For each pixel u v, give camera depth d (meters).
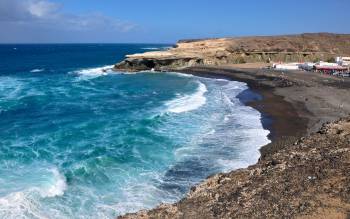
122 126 31.06
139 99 45.59
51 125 31.92
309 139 21.19
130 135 28.27
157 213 14.70
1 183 19.22
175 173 21.23
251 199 14.84
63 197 17.95
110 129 30.20
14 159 22.95
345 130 21.66
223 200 15.13
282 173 16.80
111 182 19.92
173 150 24.98
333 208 13.52
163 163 22.70
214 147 25.62
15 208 16.39
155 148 25.33
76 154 24.08
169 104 41.53
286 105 40.56
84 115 36.06
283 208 13.88
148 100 44.72
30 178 20.00
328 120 33.09
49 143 26.39
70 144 26.20
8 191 18.25
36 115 35.97
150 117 33.72
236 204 14.62
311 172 16.52
